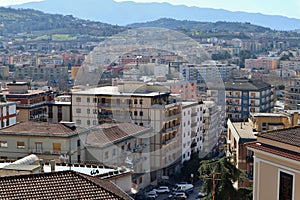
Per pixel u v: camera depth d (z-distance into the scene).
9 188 20.58
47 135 58.94
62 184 21.36
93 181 22.56
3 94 95.12
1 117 85.06
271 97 134.00
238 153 55.62
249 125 65.88
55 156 58.12
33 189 20.75
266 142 25.45
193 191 61.41
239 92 124.88
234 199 41.38
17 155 60.59
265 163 25.25
